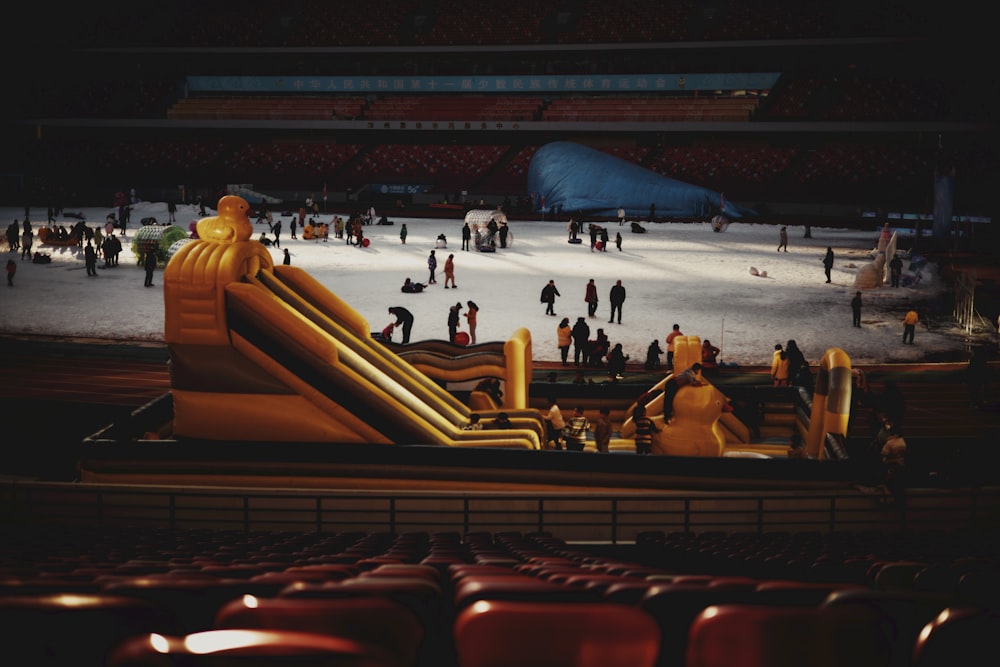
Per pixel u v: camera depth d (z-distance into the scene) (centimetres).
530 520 1622
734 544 1165
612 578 380
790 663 210
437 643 262
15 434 2242
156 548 944
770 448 2075
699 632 212
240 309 1650
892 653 214
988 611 202
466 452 1655
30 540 1039
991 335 3325
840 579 728
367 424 1683
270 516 1614
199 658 165
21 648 175
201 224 1720
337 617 215
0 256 4931
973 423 2383
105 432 1809
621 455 1656
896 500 1545
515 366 2092
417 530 1617
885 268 4200
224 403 1700
